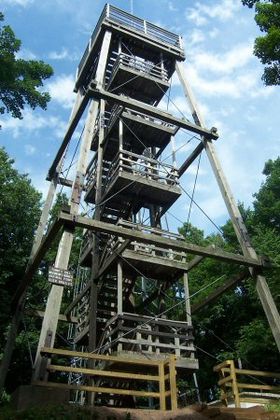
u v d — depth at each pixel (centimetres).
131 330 1295
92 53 1895
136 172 1600
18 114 1384
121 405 1409
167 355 1298
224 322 2481
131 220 1694
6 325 1853
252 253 1310
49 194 1585
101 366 1288
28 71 1377
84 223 1103
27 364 2022
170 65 2003
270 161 2927
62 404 755
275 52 1238
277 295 1652
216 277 2469
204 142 1577
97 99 1452
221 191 1468
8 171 2380
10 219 2209
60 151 1611
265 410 824
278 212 2489
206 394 2414
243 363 2041
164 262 1484
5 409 771
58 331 2189
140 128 1731
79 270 1994
